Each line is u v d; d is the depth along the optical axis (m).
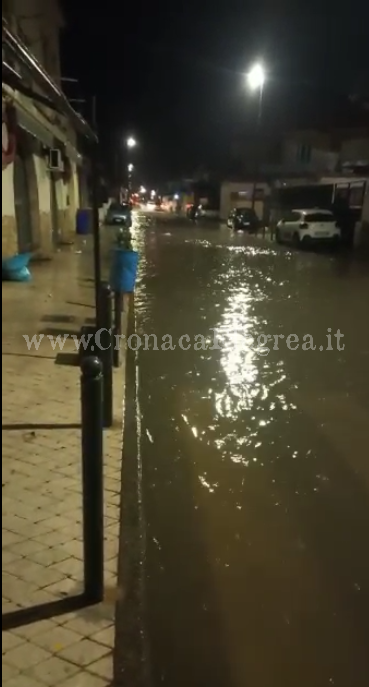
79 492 3.83
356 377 6.87
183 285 13.37
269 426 5.42
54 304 9.54
